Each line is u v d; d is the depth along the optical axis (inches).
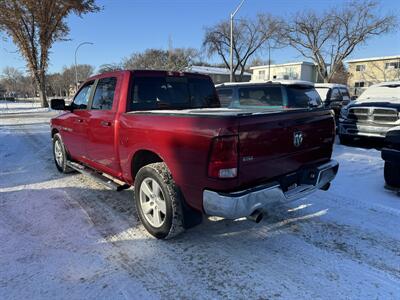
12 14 1212.5
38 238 141.7
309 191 138.3
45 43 1337.4
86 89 199.6
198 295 104.6
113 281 111.7
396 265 121.0
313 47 1552.7
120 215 166.4
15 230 149.2
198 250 132.6
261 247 135.0
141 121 140.7
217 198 111.7
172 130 124.4
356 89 1914.4
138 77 163.8
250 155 114.3
